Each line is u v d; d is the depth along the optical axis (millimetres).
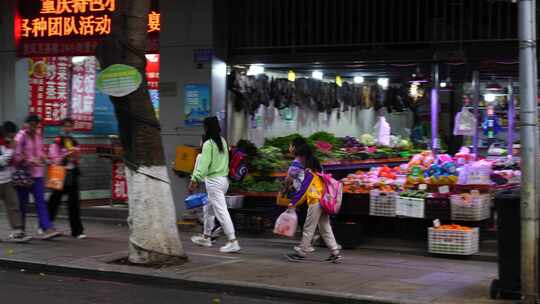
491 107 12586
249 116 13359
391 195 10711
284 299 7992
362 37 12000
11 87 14461
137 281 8828
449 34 11406
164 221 9430
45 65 14719
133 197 9406
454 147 12773
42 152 11227
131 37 9164
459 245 9969
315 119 14305
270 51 12602
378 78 13484
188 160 12258
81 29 13664
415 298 7559
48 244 11047
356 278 8633
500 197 7488
